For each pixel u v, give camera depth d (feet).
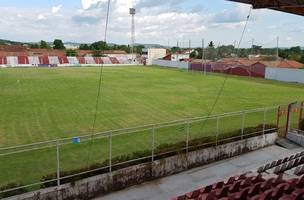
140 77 163.63
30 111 75.10
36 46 416.26
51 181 31.94
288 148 49.55
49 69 211.00
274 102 91.81
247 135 48.29
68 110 76.95
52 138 53.98
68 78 151.84
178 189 35.50
